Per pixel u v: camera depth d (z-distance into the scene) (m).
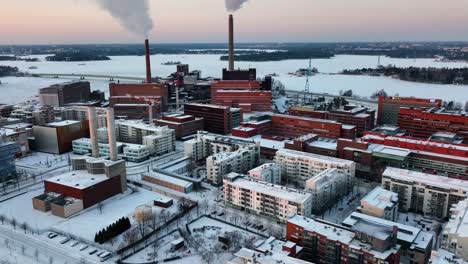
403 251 185.38
